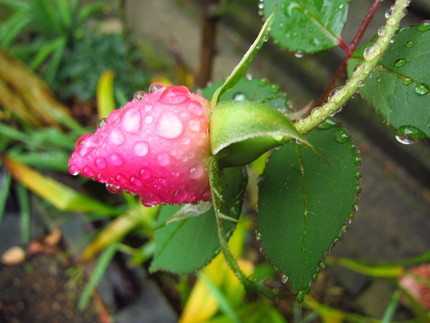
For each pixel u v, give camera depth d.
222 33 0.39
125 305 0.26
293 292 0.08
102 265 0.25
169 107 0.07
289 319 0.26
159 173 0.07
